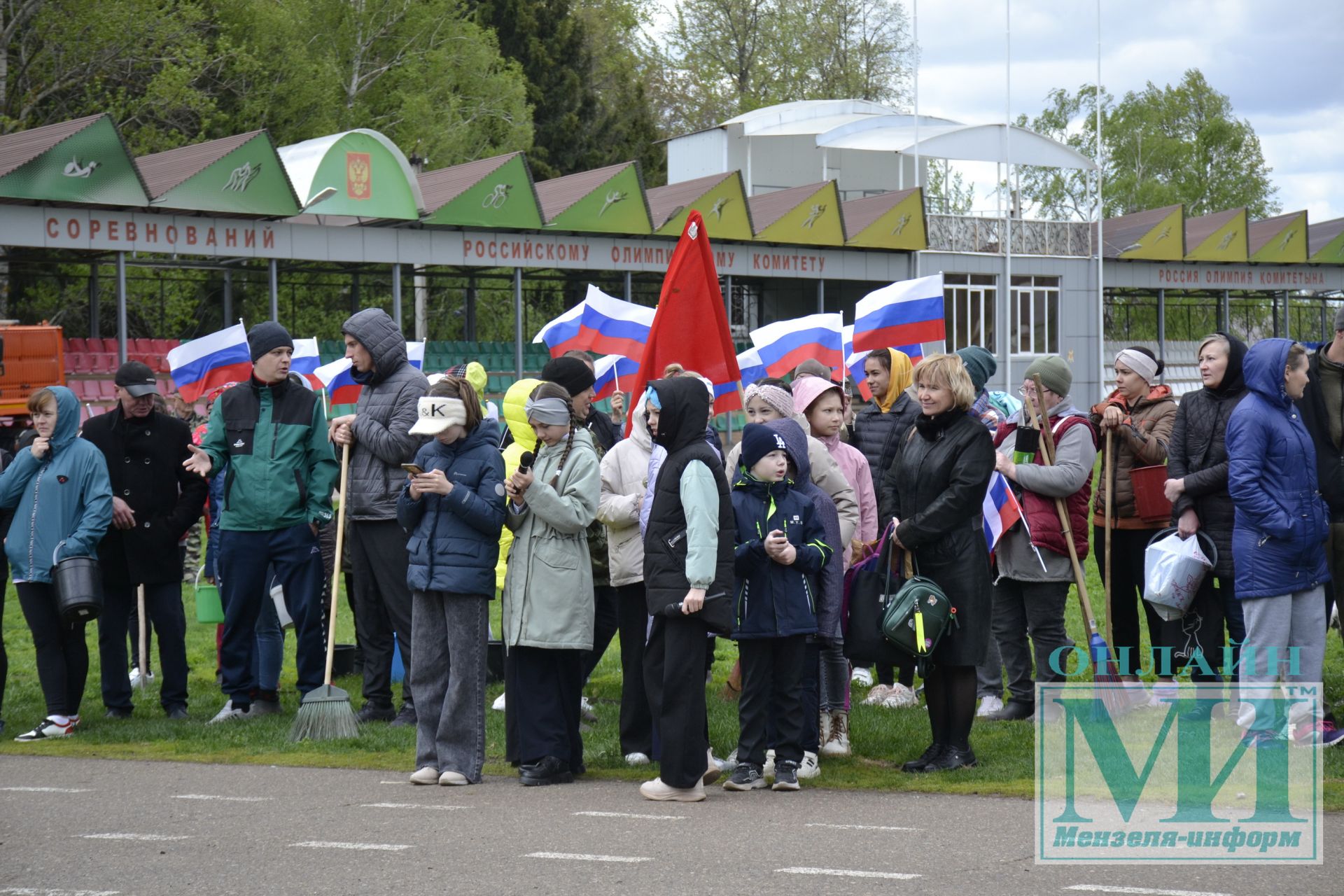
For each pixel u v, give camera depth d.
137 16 41.47
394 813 7.91
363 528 10.65
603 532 10.43
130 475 11.36
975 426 8.80
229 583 11.16
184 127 45.09
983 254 45.69
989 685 11.11
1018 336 47.19
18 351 22.52
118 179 26.84
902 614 8.60
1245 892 5.96
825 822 7.53
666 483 8.23
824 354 15.12
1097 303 48.72
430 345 38.97
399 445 10.31
